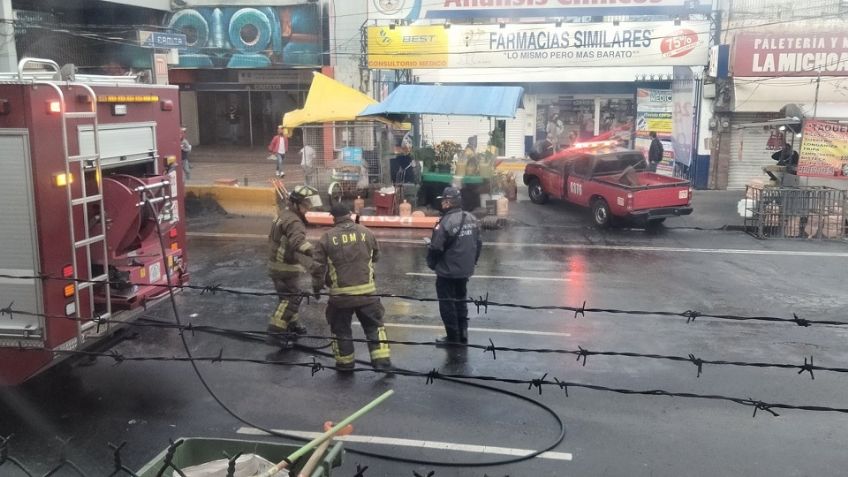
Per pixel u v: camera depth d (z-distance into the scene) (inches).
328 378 294.8
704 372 302.5
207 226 644.7
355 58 1014.4
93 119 273.1
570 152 732.7
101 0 876.0
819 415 263.4
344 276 287.7
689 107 860.6
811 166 612.1
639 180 650.8
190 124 1217.4
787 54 796.6
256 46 1033.5
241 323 364.8
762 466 226.4
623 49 825.5
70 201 260.5
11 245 253.4
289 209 324.8
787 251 550.6
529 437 245.1
